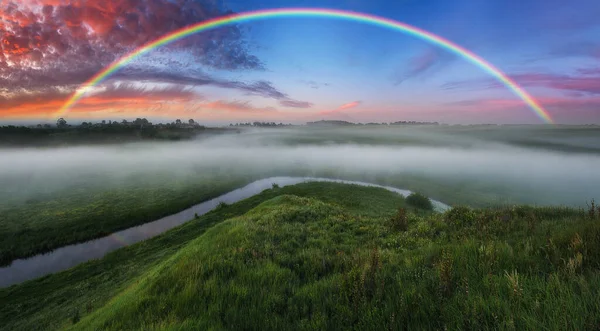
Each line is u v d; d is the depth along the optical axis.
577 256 3.44
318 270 6.01
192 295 4.95
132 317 4.85
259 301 4.38
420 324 2.77
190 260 7.84
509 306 2.59
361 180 103.94
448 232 8.91
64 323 14.81
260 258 7.12
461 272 3.76
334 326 3.33
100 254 38.88
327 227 12.43
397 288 3.74
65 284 24.28
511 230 7.18
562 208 10.29
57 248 41.66
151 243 33.31
